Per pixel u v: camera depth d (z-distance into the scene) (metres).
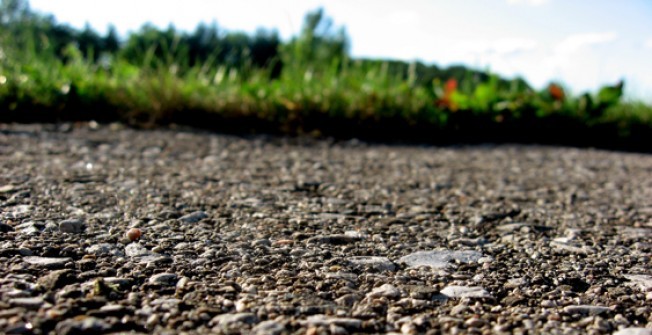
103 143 0.49
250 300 0.18
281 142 0.57
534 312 0.19
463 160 0.51
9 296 0.18
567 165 0.50
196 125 0.64
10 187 0.29
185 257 0.22
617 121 0.71
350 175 0.40
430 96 0.71
